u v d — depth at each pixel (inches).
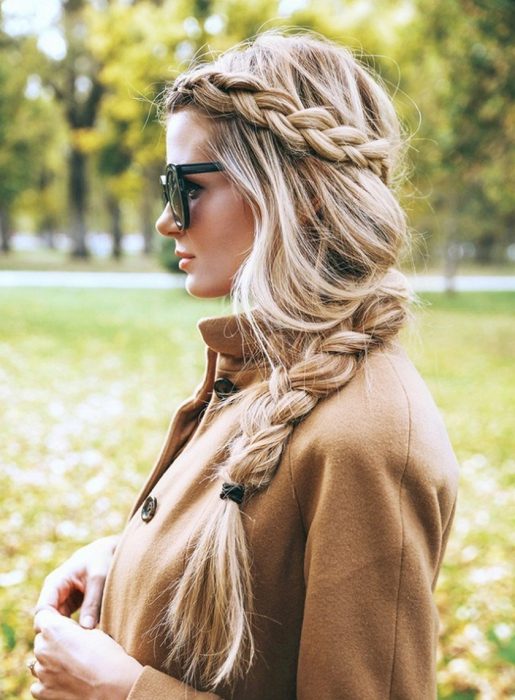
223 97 37.4
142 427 247.9
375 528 32.6
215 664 36.3
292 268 36.2
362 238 36.7
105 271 1059.3
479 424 268.4
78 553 53.3
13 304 589.6
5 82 869.8
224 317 39.6
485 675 106.4
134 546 41.5
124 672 38.1
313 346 36.3
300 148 36.7
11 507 168.6
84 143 878.4
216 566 34.6
